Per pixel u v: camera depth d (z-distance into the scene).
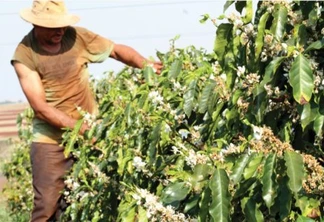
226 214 3.22
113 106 5.41
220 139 3.71
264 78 3.48
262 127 3.62
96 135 5.21
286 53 3.55
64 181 6.01
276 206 3.38
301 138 3.75
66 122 5.89
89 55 6.28
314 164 3.39
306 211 3.33
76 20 5.99
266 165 3.22
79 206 5.65
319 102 3.46
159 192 4.28
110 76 7.73
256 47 3.54
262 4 3.70
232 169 3.39
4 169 10.69
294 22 3.76
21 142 10.66
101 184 5.22
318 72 3.58
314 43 3.43
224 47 3.75
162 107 4.53
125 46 6.34
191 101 4.25
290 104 3.72
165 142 4.33
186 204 3.69
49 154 6.10
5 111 31.55
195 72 4.54
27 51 6.05
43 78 6.09
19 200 10.31
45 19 5.88
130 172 4.71
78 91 6.20
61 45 6.14
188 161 3.62
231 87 3.81
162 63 5.96
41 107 5.95
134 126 4.79
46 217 6.15
